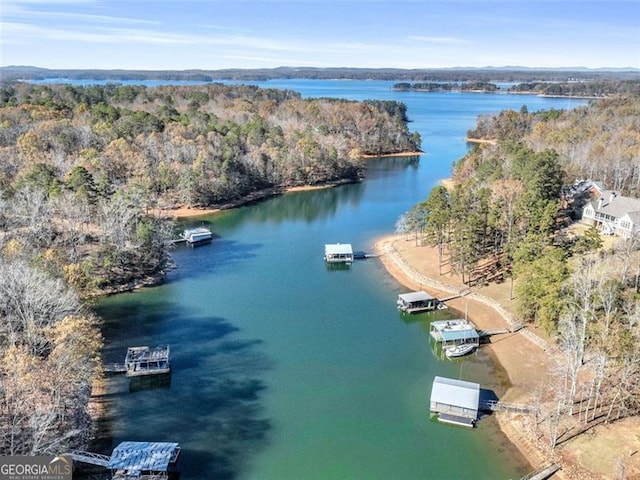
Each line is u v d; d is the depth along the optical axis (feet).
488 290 290.35
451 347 233.35
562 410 185.57
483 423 187.21
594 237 282.97
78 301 217.15
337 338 247.29
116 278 297.12
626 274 250.37
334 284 309.01
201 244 379.14
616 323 197.67
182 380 211.00
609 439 170.71
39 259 232.73
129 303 279.28
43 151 456.86
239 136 589.73
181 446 173.27
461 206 321.32
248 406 195.42
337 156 590.55
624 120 646.33
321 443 176.65
